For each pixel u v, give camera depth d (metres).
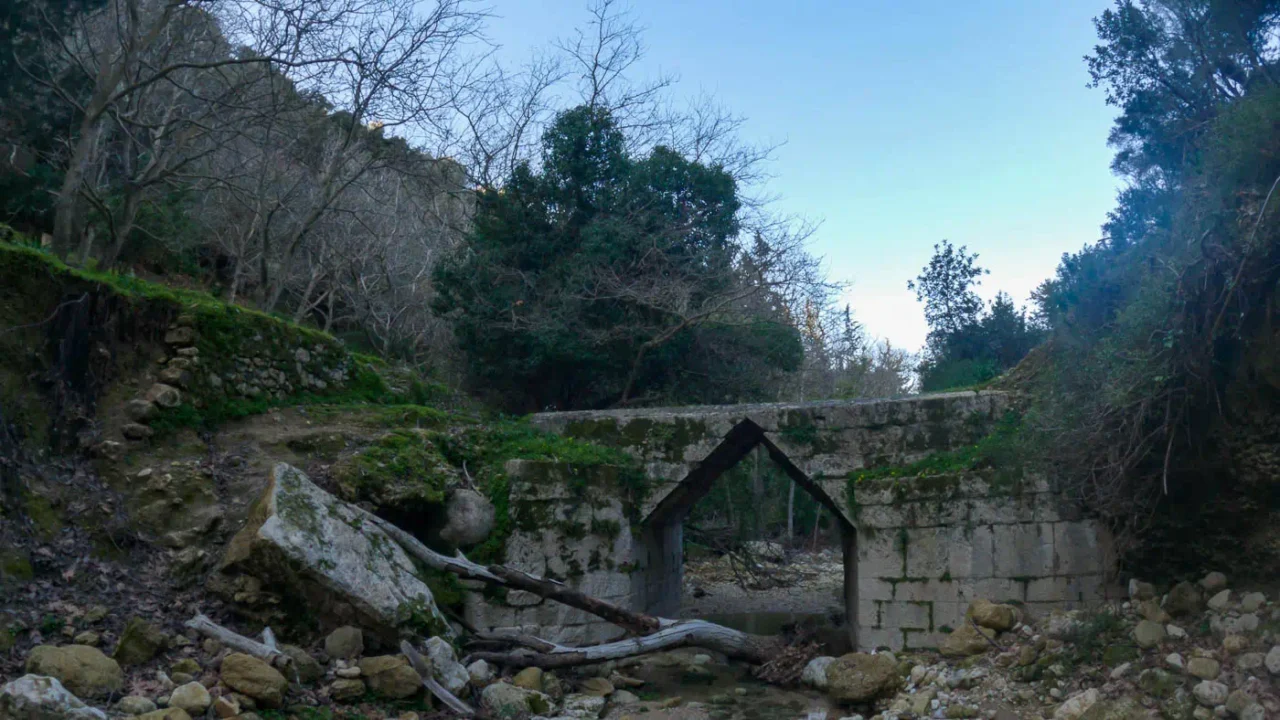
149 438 9.98
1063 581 10.88
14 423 8.83
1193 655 8.71
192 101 19.50
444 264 21.56
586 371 20.98
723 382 21.78
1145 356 9.49
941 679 10.10
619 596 11.96
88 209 17.56
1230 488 9.62
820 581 21.97
